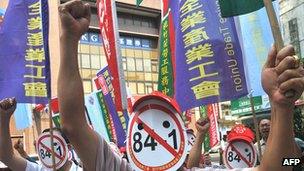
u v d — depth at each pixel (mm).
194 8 4531
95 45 26875
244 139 6090
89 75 26516
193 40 4508
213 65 4406
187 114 7465
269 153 1778
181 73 4574
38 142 5410
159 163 2328
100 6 5961
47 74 4730
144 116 2369
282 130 1740
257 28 5270
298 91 1692
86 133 2107
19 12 5277
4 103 3516
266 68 1783
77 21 2098
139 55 29391
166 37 5457
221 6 3504
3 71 5227
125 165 2285
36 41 5230
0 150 3637
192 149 4508
